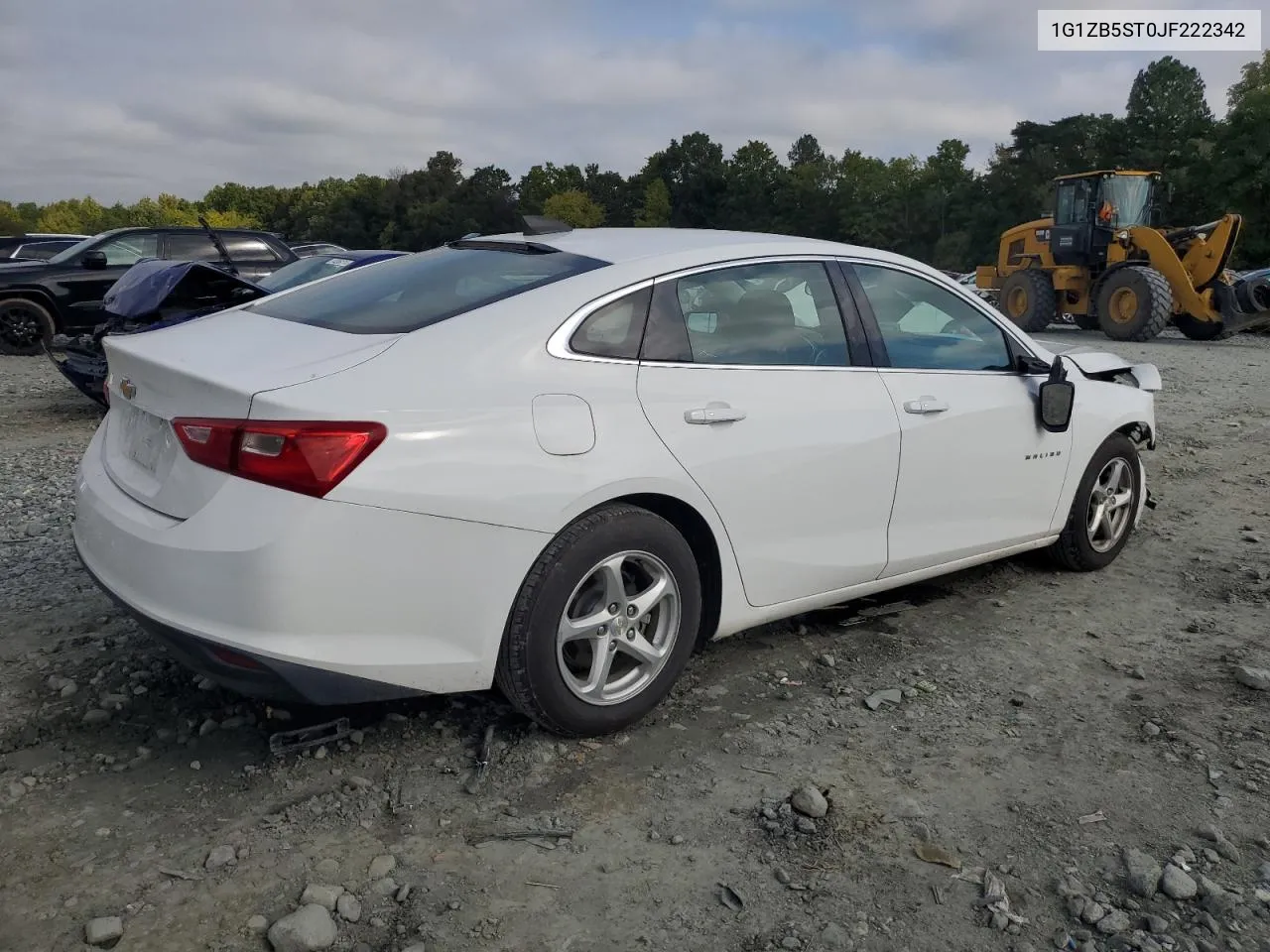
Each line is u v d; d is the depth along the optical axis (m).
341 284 3.71
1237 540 5.49
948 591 4.67
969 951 2.34
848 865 2.64
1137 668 3.81
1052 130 74.19
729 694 3.59
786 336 3.63
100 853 2.63
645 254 3.44
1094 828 2.80
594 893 2.52
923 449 3.93
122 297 7.27
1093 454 4.76
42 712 3.34
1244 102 56.00
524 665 2.98
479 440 2.83
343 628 2.69
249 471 2.63
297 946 2.29
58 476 6.88
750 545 3.47
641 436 3.14
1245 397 10.84
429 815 2.82
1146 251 17.66
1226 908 2.47
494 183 105.00
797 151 120.12
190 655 2.76
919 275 4.17
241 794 2.91
